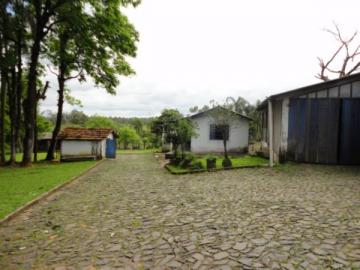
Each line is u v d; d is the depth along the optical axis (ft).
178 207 17.21
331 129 33.14
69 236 12.82
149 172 37.63
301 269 8.71
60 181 28.17
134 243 11.64
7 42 47.65
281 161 35.40
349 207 15.60
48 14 47.24
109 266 9.61
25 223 15.02
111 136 76.84
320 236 11.41
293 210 15.39
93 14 49.52
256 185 23.24
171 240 11.76
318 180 24.25
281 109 36.32
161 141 103.19
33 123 48.37
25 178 30.66
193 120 62.49
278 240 11.18
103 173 37.50
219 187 23.17
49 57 57.36
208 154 62.23
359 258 9.35
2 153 53.31
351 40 71.46
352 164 32.76
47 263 10.07
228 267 9.09
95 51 53.52
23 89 58.85
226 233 12.27
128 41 53.06
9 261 10.32
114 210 17.17
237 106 82.33
